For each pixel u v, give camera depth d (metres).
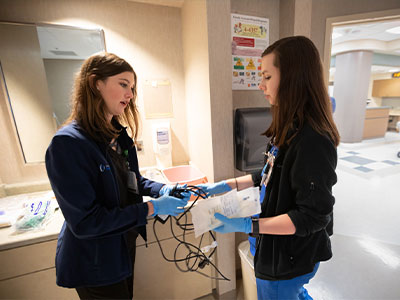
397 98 8.41
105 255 0.75
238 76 1.30
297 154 0.64
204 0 1.02
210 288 1.35
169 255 1.19
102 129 0.72
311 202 0.61
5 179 1.31
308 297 1.04
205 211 0.76
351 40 4.96
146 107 1.55
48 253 0.97
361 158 4.21
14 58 1.21
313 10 1.72
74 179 0.63
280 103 0.70
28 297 0.98
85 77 0.69
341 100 5.53
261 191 0.89
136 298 1.19
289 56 0.65
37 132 1.32
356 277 1.49
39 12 1.22
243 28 1.26
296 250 0.73
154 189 1.02
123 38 1.40
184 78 1.60
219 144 1.17
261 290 0.88
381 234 1.94
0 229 0.99
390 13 1.70
